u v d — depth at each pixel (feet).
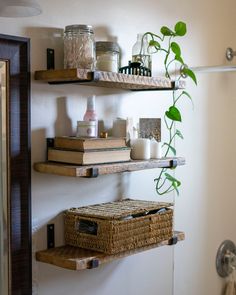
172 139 7.67
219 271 9.11
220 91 8.88
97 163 5.65
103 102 6.56
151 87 6.61
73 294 6.28
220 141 8.96
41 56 5.73
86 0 6.26
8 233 5.45
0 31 5.29
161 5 7.46
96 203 6.54
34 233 5.77
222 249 9.14
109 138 5.82
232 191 9.34
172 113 6.81
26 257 5.63
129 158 6.14
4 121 5.34
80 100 6.24
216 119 8.82
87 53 5.67
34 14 4.93
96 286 6.61
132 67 6.27
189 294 8.43
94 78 5.43
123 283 7.04
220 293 9.18
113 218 5.68
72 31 5.65
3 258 5.43
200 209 8.58
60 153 5.68
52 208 5.97
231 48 9.09
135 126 7.02
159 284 7.75
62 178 6.07
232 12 9.12
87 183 6.40
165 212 6.47
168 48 7.58
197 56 8.25
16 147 5.46
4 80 5.31
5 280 5.44
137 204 6.53
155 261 7.66
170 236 6.58
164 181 7.69
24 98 5.50
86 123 5.85
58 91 5.96
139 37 6.64
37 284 5.82
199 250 8.61
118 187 6.88
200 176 8.53
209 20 8.51
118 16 6.73
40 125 5.76
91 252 5.76
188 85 8.11
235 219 9.41
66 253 5.72
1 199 5.38
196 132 8.37
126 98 6.92
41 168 5.62
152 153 6.68
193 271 8.50
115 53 6.16
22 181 5.55
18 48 5.42
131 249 5.97
